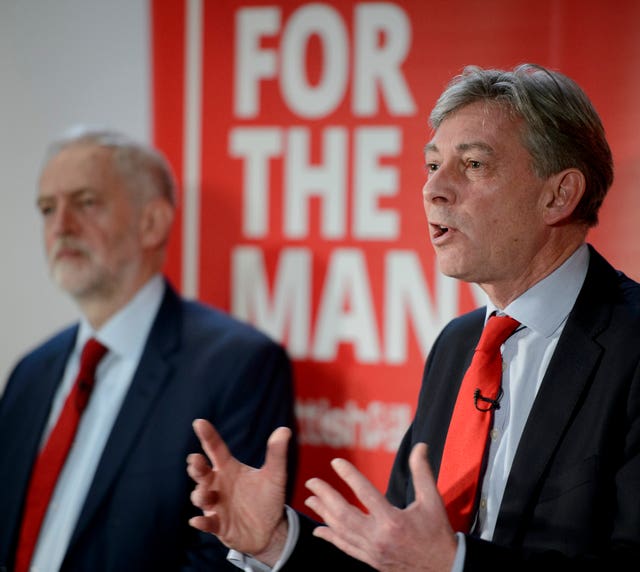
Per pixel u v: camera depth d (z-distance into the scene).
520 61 6.98
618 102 6.69
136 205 7.12
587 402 3.82
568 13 6.82
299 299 7.70
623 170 6.68
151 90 7.96
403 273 7.45
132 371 6.82
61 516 6.49
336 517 3.42
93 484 6.34
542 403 3.89
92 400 6.80
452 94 4.19
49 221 7.21
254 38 7.72
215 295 7.88
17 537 6.63
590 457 3.70
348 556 3.97
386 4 7.39
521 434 3.98
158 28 7.92
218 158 7.84
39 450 6.87
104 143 7.22
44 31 8.41
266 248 7.76
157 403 6.53
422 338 7.41
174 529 6.24
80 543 6.24
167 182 7.40
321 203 7.62
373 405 7.52
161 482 6.29
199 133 7.87
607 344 3.89
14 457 6.88
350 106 7.53
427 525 3.36
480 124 4.05
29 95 8.47
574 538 3.63
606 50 6.72
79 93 8.34
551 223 4.07
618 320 3.94
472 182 4.06
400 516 3.37
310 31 7.60
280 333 7.74
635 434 3.65
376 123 7.47
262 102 7.73
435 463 4.29
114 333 6.89
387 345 7.49
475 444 4.02
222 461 3.97
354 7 7.48
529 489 3.76
